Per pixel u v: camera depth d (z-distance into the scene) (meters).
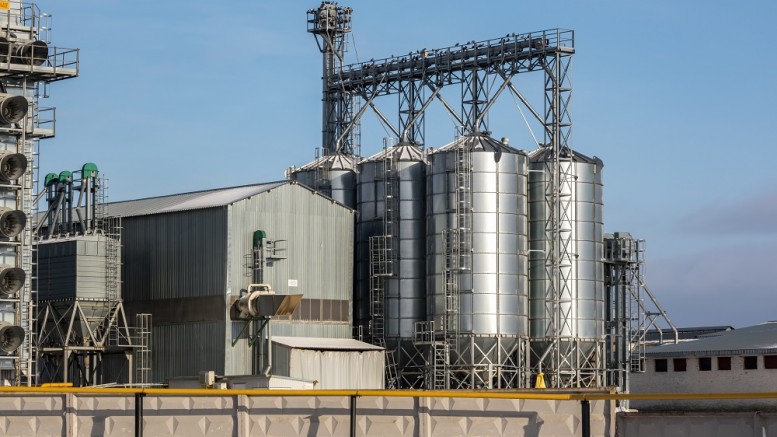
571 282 118.06
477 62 126.06
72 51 92.00
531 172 119.38
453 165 116.19
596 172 120.81
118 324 110.69
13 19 92.06
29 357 89.38
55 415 47.19
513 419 45.47
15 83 91.69
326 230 114.19
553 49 120.44
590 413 45.19
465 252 115.00
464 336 114.38
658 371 124.38
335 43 142.50
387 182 120.75
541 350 117.38
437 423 45.44
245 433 46.19
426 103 131.12
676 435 45.47
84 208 121.62
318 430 45.97
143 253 112.56
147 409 46.69
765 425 44.28
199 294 107.81
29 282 90.19
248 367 106.06
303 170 129.50
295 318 111.06
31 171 91.06
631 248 128.50
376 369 110.94
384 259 119.19
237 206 107.75
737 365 118.38
